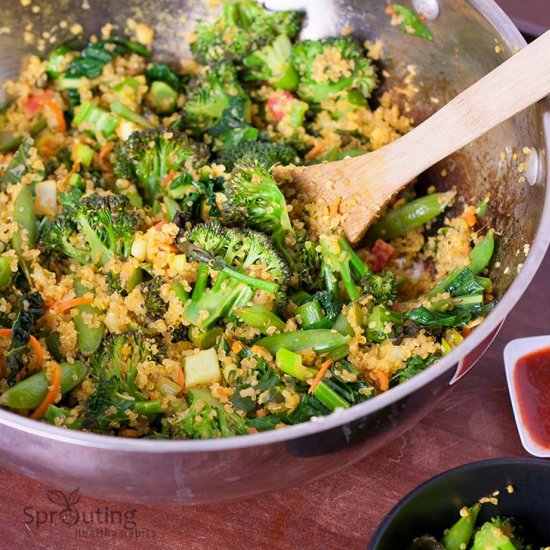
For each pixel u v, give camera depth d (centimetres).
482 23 75
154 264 75
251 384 71
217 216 77
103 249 76
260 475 64
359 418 62
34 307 73
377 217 79
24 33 84
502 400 77
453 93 82
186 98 87
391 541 69
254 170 76
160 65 88
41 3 84
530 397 76
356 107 85
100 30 87
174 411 71
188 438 69
